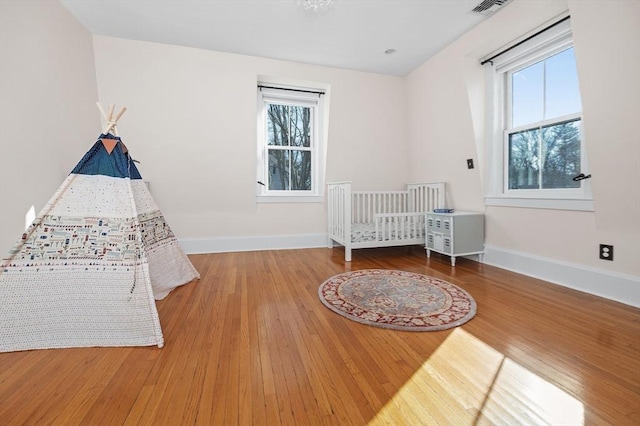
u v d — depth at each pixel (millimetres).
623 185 1841
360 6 2352
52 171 2264
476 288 2254
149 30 2746
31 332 1432
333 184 3590
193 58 3100
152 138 3141
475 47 2693
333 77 3588
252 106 3350
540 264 2441
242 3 2320
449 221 2889
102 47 2875
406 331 1599
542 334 1543
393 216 3316
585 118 1927
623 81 1695
